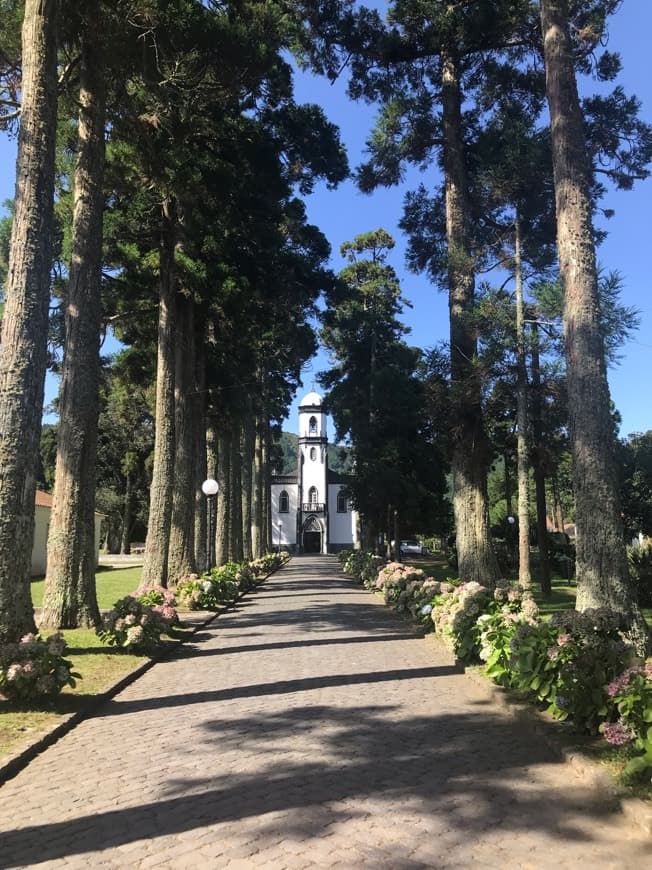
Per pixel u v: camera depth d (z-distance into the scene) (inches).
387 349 1483.8
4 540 299.7
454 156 649.0
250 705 278.7
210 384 936.3
